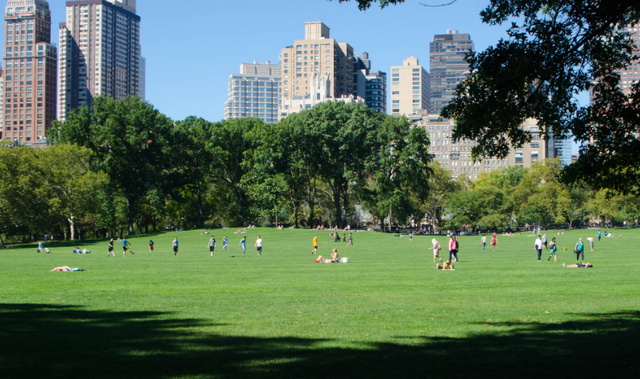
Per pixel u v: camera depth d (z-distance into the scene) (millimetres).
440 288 24219
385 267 36062
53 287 24984
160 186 99188
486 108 14430
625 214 130375
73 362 10367
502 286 24922
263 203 99500
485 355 11391
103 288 24547
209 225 116312
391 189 101875
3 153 82000
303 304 19328
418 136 102125
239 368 10125
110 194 98188
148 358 10867
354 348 12062
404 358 11078
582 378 9570
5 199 80375
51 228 90875
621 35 14664
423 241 81312
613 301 20125
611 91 14969
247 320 15961
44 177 86312
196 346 12133
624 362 10719
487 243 75312
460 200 123000
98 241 88562
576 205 139750
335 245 72062
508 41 14719
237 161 108688
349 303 19578
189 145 104438
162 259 46656
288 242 80188
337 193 109500
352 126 99875
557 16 14859
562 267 35281
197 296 21625
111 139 93062
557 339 13188
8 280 28266
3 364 10000
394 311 17734
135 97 99312
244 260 44344
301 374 9703
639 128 15000
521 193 136375
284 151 102125
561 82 14953
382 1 14969
